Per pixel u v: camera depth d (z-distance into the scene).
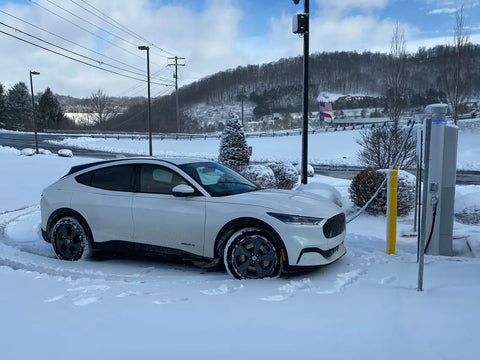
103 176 5.86
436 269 4.96
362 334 3.11
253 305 3.78
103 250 5.66
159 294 4.20
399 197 8.55
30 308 3.79
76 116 109.94
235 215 4.81
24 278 4.86
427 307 3.64
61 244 5.91
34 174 18.67
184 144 49.38
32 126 87.25
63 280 4.79
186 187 5.07
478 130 34.56
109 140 55.88
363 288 4.25
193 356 2.83
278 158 34.28
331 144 39.50
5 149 35.84
